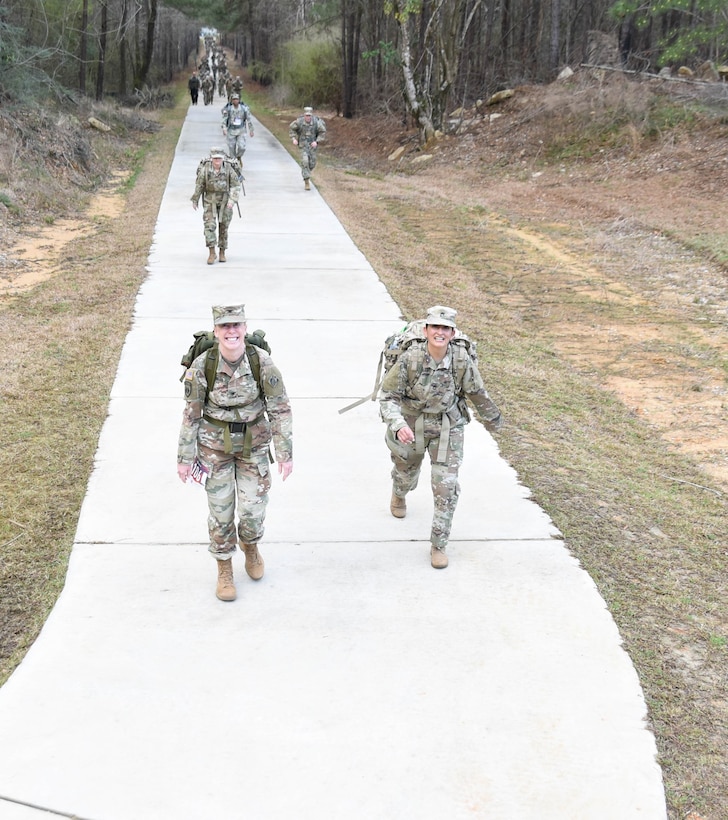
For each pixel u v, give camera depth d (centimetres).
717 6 2553
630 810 324
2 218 1558
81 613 433
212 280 1129
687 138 2255
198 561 484
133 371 787
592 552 505
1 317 962
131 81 4847
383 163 2927
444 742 353
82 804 319
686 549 526
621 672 398
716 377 894
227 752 345
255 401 417
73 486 565
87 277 1159
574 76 2855
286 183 2009
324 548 500
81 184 1997
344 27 3938
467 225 1706
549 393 810
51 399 713
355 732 357
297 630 423
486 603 448
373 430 674
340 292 1090
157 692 378
